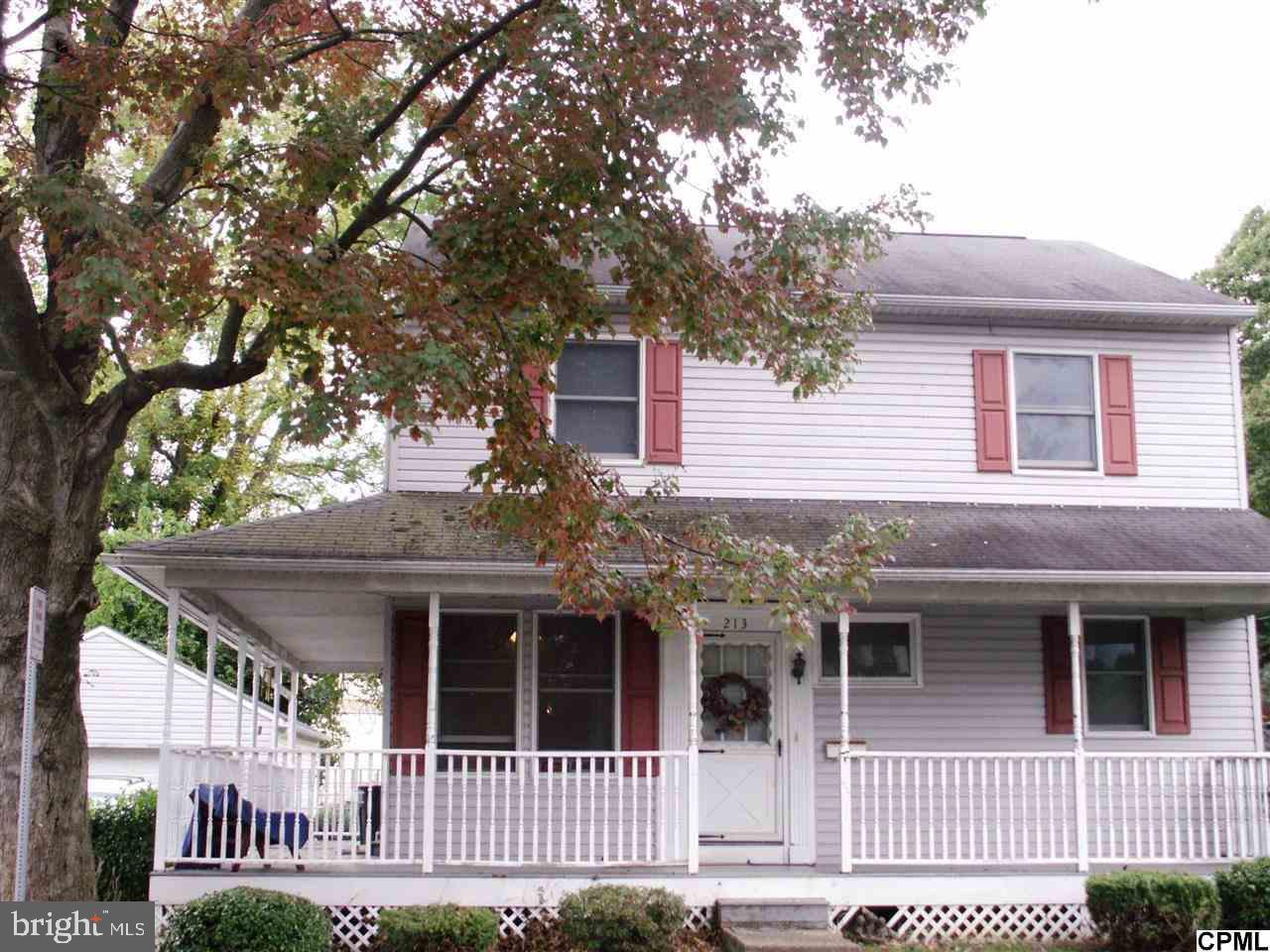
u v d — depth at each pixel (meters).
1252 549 13.45
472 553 11.95
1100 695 14.41
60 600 9.22
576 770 11.94
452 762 12.20
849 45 9.55
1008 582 12.47
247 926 10.00
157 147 15.14
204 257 8.91
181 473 27.98
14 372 9.31
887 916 12.32
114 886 14.29
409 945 10.37
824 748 13.69
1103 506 14.95
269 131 20.38
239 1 13.20
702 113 9.25
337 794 12.13
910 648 14.10
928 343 15.07
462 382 8.77
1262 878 11.25
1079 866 12.23
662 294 9.78
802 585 9.88
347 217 19.31
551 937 11.35
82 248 8.14
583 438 14.45
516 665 13.58
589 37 9.19
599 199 9.52
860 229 10.27
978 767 13.85
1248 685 14.60
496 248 9.79
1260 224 27.02
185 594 12.62
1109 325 15.30
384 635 13.53
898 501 14.69
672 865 11.98
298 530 12.43
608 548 10.52
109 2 10.23
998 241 18.95
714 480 14.49
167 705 11.51
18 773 9.09
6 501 9.25
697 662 12.19
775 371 10.80
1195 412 15.33
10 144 10.38
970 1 9.74
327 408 8.23
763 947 10.45
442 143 11.33
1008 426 14.96
